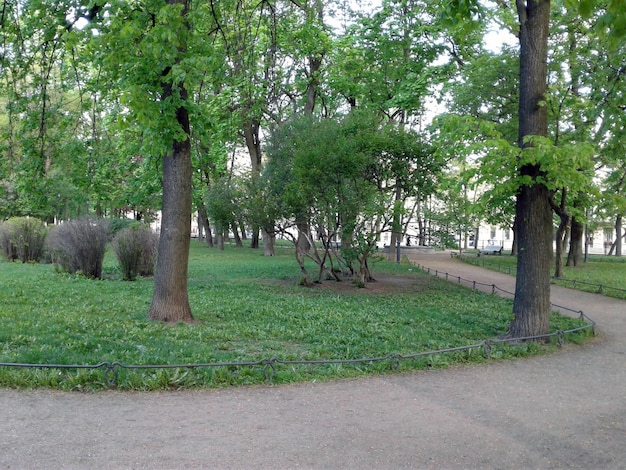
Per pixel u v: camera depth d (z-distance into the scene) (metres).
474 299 17.34
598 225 43.50
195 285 18.58
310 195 17.38
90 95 12.91
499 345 9.74
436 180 18.75
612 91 13.73
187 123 11.45
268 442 5.16
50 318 10.54
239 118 24.66
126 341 8.97
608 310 16.16
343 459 4.82
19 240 25.95
